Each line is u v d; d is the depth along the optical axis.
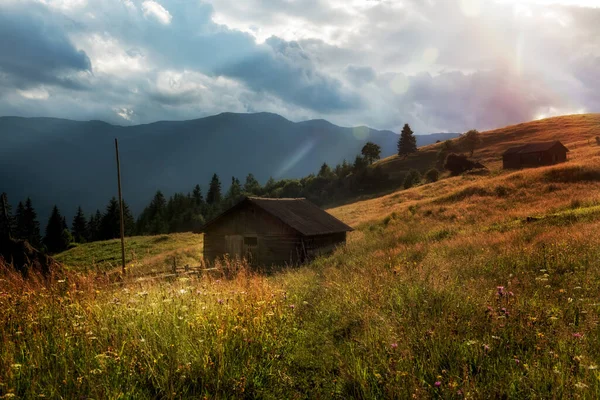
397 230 31.69
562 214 21.31
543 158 73.69
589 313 5.99
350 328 6.64
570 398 3.83
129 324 5.71
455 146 141.38
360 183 124.88
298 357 5.49
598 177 36.41
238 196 148.50
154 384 4.67
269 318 6.43
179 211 141.88
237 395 4.57
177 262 32.97
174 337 5.51
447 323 5.82
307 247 26.50
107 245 53.56
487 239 17.06
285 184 157.50
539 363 4.47
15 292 7.09
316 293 9.72
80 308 6.35
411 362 4.81
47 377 4.61
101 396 4.21
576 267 9.35
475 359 4.81
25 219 116.12
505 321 5.64
